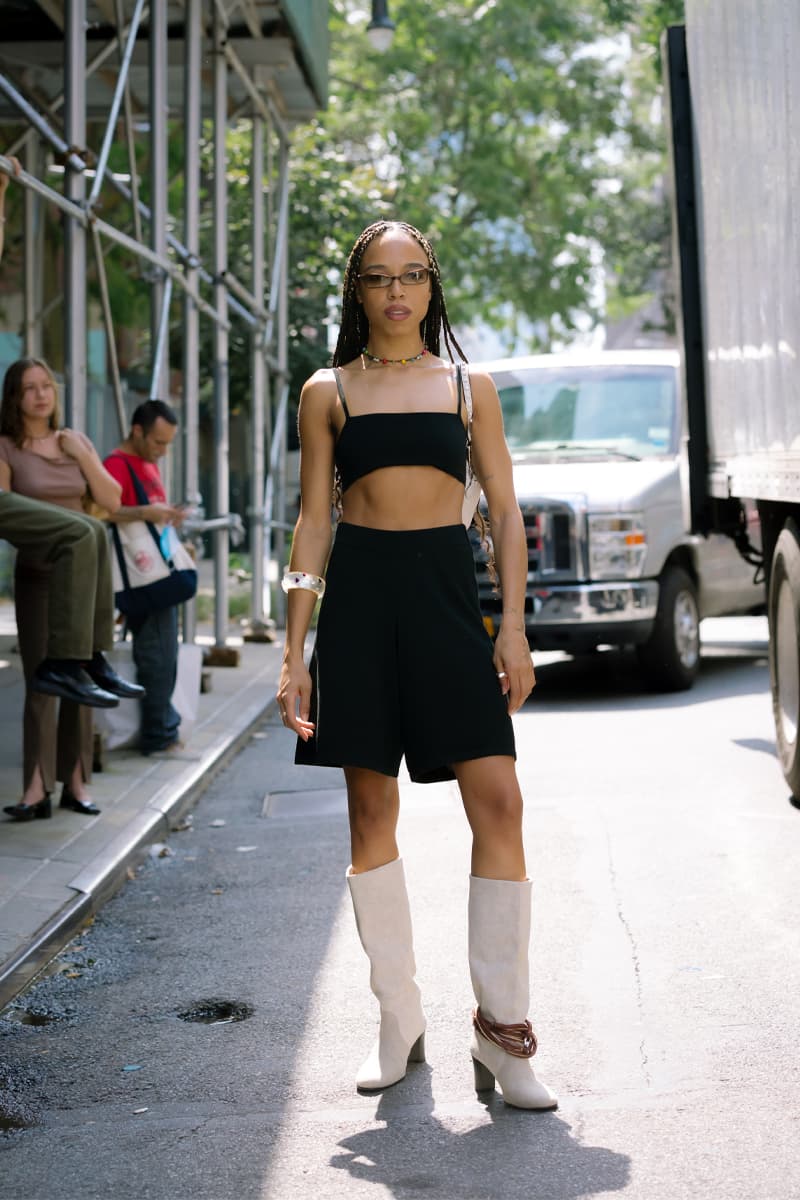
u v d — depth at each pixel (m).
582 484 10.86
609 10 23.97
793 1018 4.13
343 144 28.67
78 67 7.83
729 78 7.54
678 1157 3.26
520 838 3.63
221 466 13.03
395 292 3.65
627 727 9.39
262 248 14.73
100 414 19.08
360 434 3.61
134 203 9.44
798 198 5.96
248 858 6.44
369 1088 3.73
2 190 6.43
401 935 3.77
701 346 9.07
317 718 3.60
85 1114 3.71
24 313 14.42
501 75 28.33
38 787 6.67
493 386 3.73
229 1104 3.71
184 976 4.81
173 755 8.36
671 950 4.79
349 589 3.60
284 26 13.41
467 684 3.56
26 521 6.02
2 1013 4.50
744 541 9.26
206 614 17.70
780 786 7.39
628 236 31.77
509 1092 3.56
